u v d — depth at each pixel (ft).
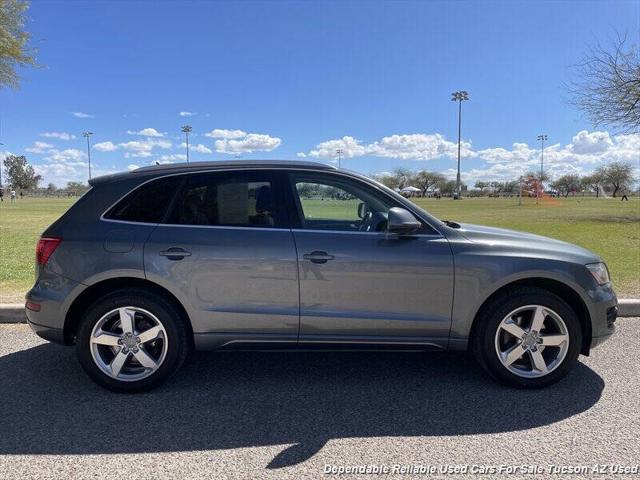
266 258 12.68
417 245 12.87
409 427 11.33
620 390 13.26
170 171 13.41
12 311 19.38
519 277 12.91
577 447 10.44
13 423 11.50
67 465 9.83
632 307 20.34
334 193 13.39
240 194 13.19
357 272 12.75
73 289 12.75
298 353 16.29
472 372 14.62
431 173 441.68
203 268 12.69
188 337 13.28
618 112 77.61
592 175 390.42
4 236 48.32
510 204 176.35
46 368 14.87
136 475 9.50
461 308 12.96
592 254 14.01
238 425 11.44
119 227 12.92
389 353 16.29
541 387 13.30
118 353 12.94
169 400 12.74
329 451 10.34
